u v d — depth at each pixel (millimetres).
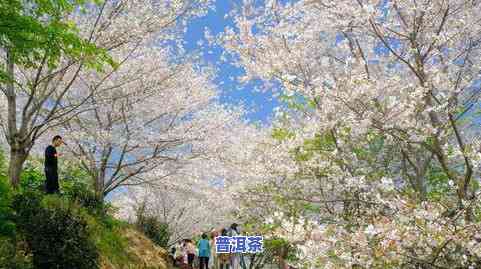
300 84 8984
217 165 17812
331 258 6738
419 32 8828
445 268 6309
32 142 11414
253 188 13422
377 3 8758
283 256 13555
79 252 9367
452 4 8867
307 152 10789
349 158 9945
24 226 9062
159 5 13195
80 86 15398
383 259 6293
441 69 8969
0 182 9516
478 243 6164
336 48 10930
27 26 8414
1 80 9930
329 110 9000
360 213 9219
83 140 15109
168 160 17062
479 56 9586
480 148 7738
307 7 9750
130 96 15266
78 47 9117
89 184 17734
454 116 10156
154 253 15477
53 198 10609
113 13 12711
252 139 14539
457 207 7215
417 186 9297
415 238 6238
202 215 24328
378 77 10711
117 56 14711
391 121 8383
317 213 11414
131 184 16969
